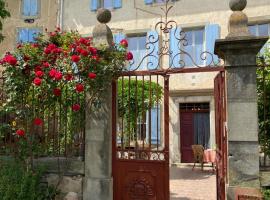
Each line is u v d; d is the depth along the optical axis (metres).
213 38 11.84
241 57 4.16
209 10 12.13
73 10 13.73
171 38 12.20
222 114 4.50
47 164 4.85
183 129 12.48
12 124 4.98
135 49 12.75
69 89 4.68
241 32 4.23
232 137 4.10
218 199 4.91
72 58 4.31
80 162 4.71
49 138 4.91
